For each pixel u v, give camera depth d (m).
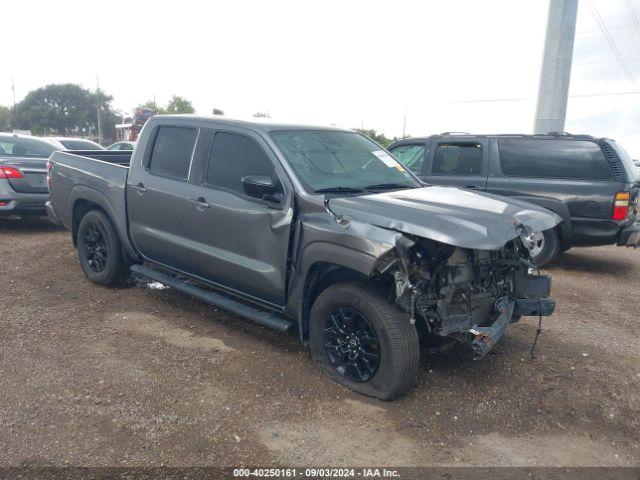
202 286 5.40
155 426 3.46
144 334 4.85
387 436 3.46
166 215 5.07
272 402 3.79
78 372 4.09
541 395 4.04
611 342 5.06
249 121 4.74
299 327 4.19
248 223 4.37
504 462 3.27
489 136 7.97
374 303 3.71
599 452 3.43
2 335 4.70
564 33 12.79
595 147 7.24
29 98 85.44
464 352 4.68
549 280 4.35
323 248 3.85
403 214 3.71
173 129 5.21
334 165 4.55
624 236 7.11
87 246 6.16
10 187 8.46
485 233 3.54
